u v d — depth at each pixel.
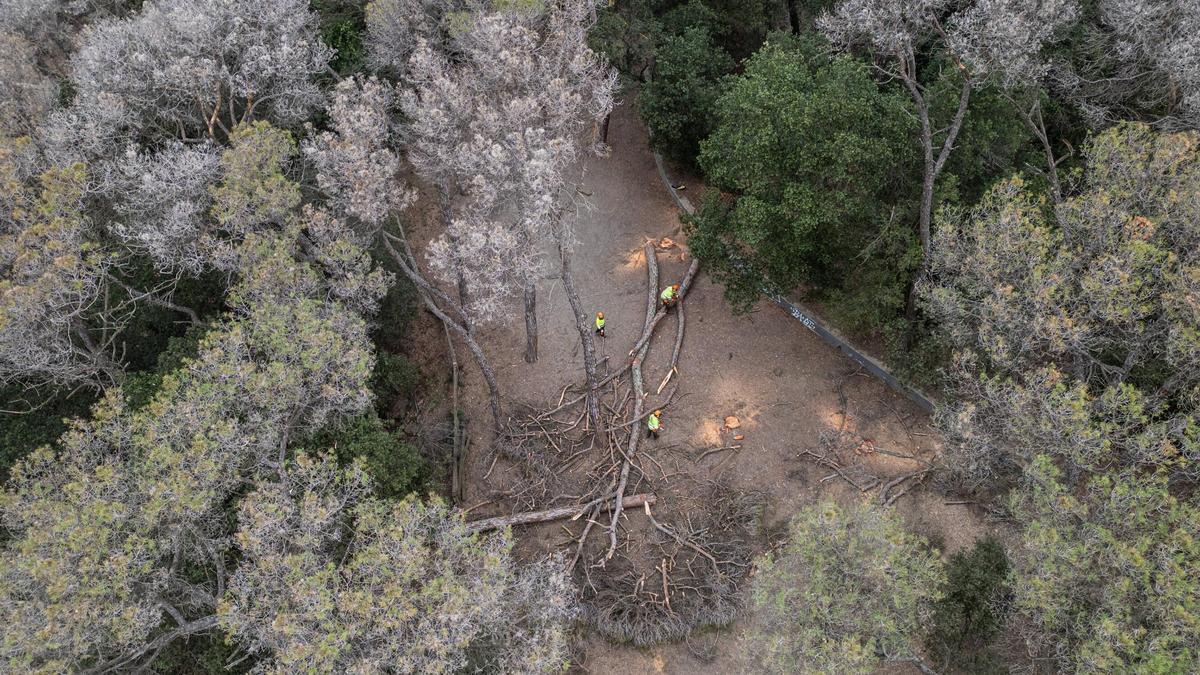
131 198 31.34
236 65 36.22
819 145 29.72
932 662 27.31
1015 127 32.78
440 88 31.94
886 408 34.88
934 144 32.25
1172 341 22.86
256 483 25.23
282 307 27.62
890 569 23.48
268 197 29.59
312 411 28.27
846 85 30.91
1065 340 24.53
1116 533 22.11
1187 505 21.31
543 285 41.69
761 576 24.89
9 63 36.22
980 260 26.27
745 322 39.12
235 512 26.69
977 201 33.16
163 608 26.06
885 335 34.47
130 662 24.67
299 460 24.39
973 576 27.08
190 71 32.81
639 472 33.78
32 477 27.56
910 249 30.72
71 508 22.78
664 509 32.88
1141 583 20.81
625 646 29.64
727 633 29.52
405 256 40.72
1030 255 25.95
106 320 34.31
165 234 30.28
